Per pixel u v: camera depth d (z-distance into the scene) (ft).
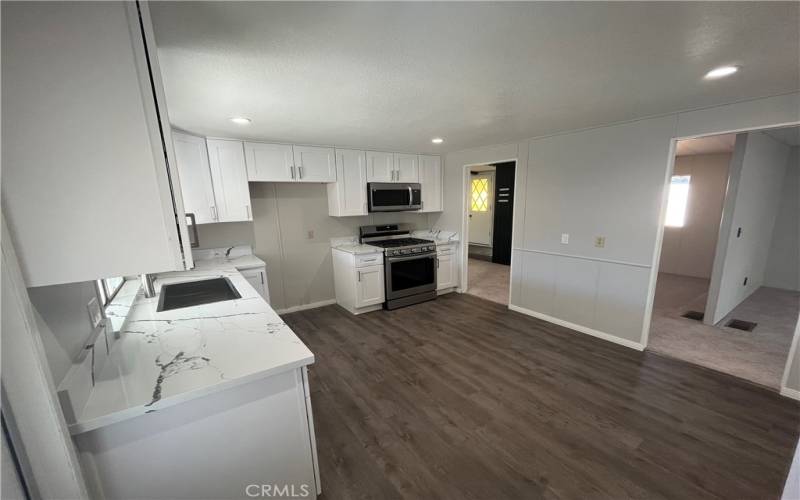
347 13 3.68
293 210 13.37
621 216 9.68
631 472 5.52
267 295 11.23
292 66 5.07
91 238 2.84
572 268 11.13
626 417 6.86
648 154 8.90
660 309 13.16
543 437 6.36
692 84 6.17
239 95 6.31
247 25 3.87
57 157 2.63
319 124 8.80
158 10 3.48
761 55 4.89
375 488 5.35
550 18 3.86
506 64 5.17
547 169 11.41
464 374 8.66
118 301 6.48
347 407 7.41
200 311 6.04
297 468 4.69
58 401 2.78
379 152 13.73
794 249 15.16
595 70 5.45
